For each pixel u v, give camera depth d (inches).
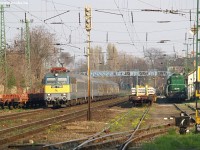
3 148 1186.0
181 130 1551.4
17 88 4798.2
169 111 3061.0
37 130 1627.7
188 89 4894.2
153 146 1184.2
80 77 4185.5
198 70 1529.3
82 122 2060.8
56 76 3572.8
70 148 1173.1
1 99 3538.4
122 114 2738.7
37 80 5738.2
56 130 1700.3
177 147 1189.7
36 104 4224.9
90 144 1223.5
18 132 1572.3
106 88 5792.3
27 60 4977.9
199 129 1529.3
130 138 1390.3
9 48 5354.3
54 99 3558.1
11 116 2502.5
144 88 3718.0
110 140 1334.9
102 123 2030.0
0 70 4788.4
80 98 4131.4
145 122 2133.4
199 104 3998.5
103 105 4060.0
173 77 4635.8
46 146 1170.6
